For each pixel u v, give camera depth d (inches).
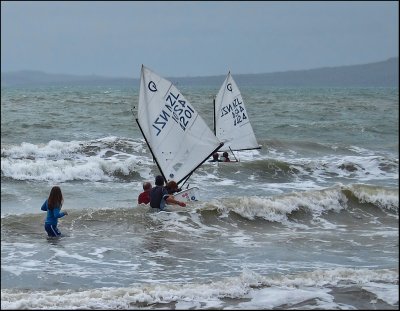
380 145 2487.7
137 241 968.3
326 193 1272.1
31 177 1594.5
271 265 845.8
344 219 1202.6
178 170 1241.4
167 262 855.1
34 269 801.6
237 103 1881.2
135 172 1678.2
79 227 1038.4
